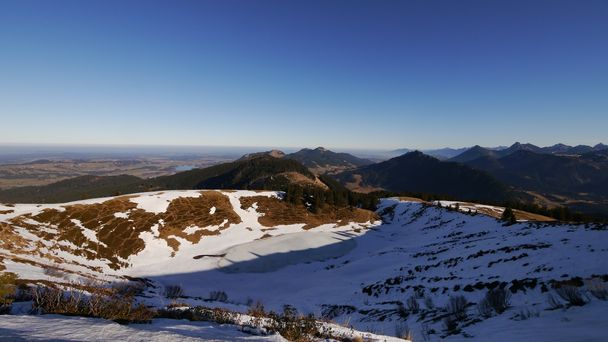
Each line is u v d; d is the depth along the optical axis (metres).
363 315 22.36
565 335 8.83
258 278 44.03
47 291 9.33
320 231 68.38
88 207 54.28
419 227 73.81
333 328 9.97
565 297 13.05
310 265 50.56
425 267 32.62
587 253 20.75
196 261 48.34
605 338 7.84
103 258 43.25
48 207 50.53
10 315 7.09
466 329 13.13
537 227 39.25
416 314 18.83
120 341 5.57
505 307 14.70
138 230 53.00
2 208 47.28
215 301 24.86
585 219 89.38
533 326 10.76
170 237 54.31
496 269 23.94
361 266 44.16
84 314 7.88
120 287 20.97
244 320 9.82
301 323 8.90
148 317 8.09
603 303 11.24
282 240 58.25
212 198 72.75
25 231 40.41
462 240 48.38
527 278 18.38
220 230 61.28
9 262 23.05
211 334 6.72
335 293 31.98
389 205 102.38
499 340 10.25
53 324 6.46
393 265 40.12
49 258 35.34
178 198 67.75
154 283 38.06
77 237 45.09
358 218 81.75
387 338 10.02
